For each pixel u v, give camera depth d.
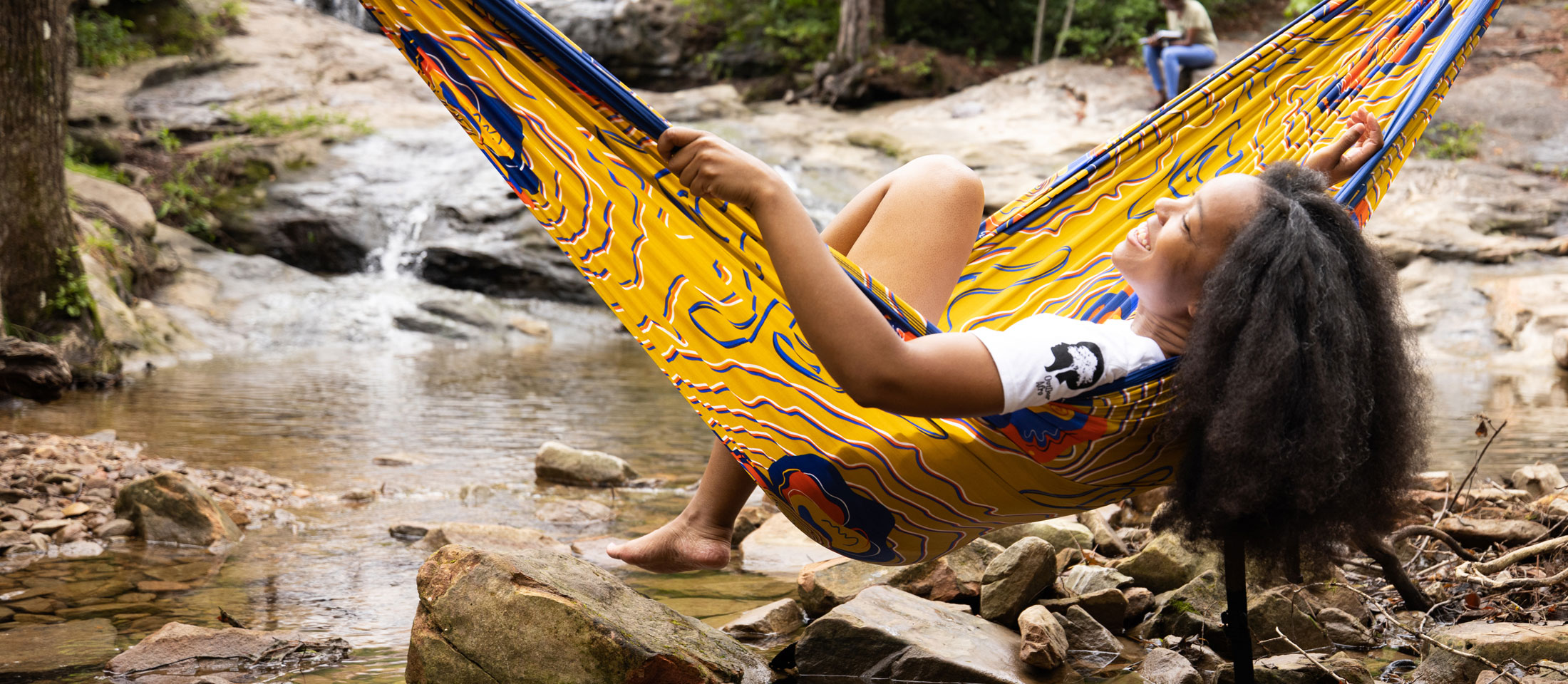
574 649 2.13
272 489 4.29
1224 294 1.59
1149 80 16.08
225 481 4.31
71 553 3.39
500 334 11.15
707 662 2.21
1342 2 2.56
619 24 18.50
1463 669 2.25
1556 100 13.49
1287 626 2.50
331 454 5.14
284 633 2.60
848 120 16.31
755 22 18.72
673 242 1.96
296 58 16.25
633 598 2.35
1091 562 3.03
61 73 7.46
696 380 2.00
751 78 18.77
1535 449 4.90
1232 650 1.96
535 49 1.96
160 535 3.56
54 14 7.31
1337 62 2.57
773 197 1.60
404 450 5.32
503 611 2.18
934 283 2.09
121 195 10.41
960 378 1.61
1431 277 10.17
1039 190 2.54
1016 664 2.39
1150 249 1.75
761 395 1.95
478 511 4.08
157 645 2.37
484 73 1.99
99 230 9.66
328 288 11.38
